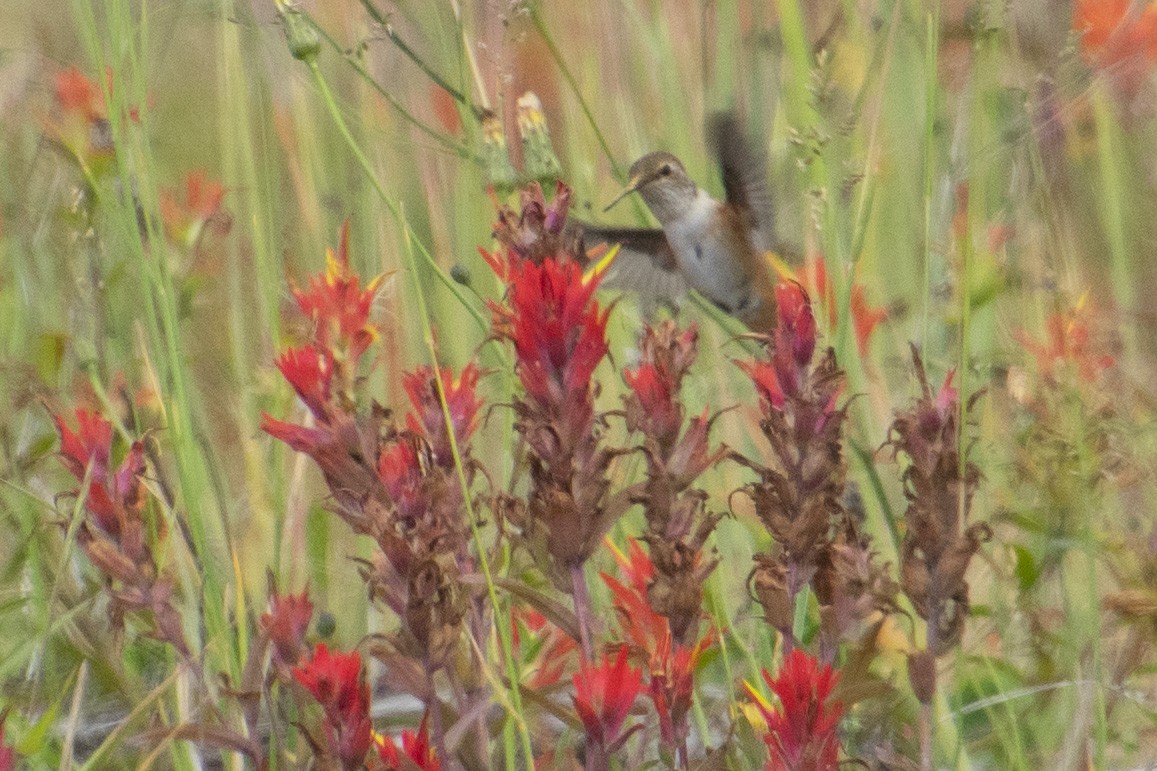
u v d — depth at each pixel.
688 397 6.21
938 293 6.62
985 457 6.02
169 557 5.50
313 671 3.67
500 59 6.19
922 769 3.93
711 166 7.66
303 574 5.79
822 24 7.88
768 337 4.10
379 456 3.93
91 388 5.94
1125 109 7.71
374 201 7.10
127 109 5.34
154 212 5.32
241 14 7.12
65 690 4.79
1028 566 5.34
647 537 3.97
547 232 4.21
